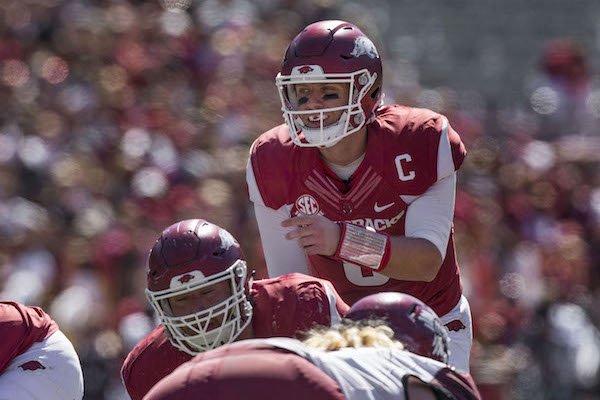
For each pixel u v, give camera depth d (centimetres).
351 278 1344
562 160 3728
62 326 2586
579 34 4772
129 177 3306
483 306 2761
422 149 1296
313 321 1134
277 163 1327
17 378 1212
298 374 848
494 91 4516
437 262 1276
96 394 2506
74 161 3384
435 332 952
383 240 1227
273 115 3762
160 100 3734
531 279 3009
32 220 2994
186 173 3284
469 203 3262
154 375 1187
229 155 3372
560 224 3462
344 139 1277
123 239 2834
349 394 863
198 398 841
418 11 4800
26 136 3512
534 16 4791
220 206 3003
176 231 1129
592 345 2830
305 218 1193
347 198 1307
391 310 950
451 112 4050
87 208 3200
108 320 2625
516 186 3509
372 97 1273
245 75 3950
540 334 2812
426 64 4609
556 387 2759
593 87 4509
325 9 4344
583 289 3033
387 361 889
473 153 3647
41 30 4084
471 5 4812
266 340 880
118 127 3591
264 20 4238
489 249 3150
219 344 1138
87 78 3862
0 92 3788
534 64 4666
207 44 4059
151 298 1123
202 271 1105
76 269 2747
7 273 2745
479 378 2553
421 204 1302
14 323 1220
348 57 1232
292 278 1171
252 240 2781
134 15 4144
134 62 3916
